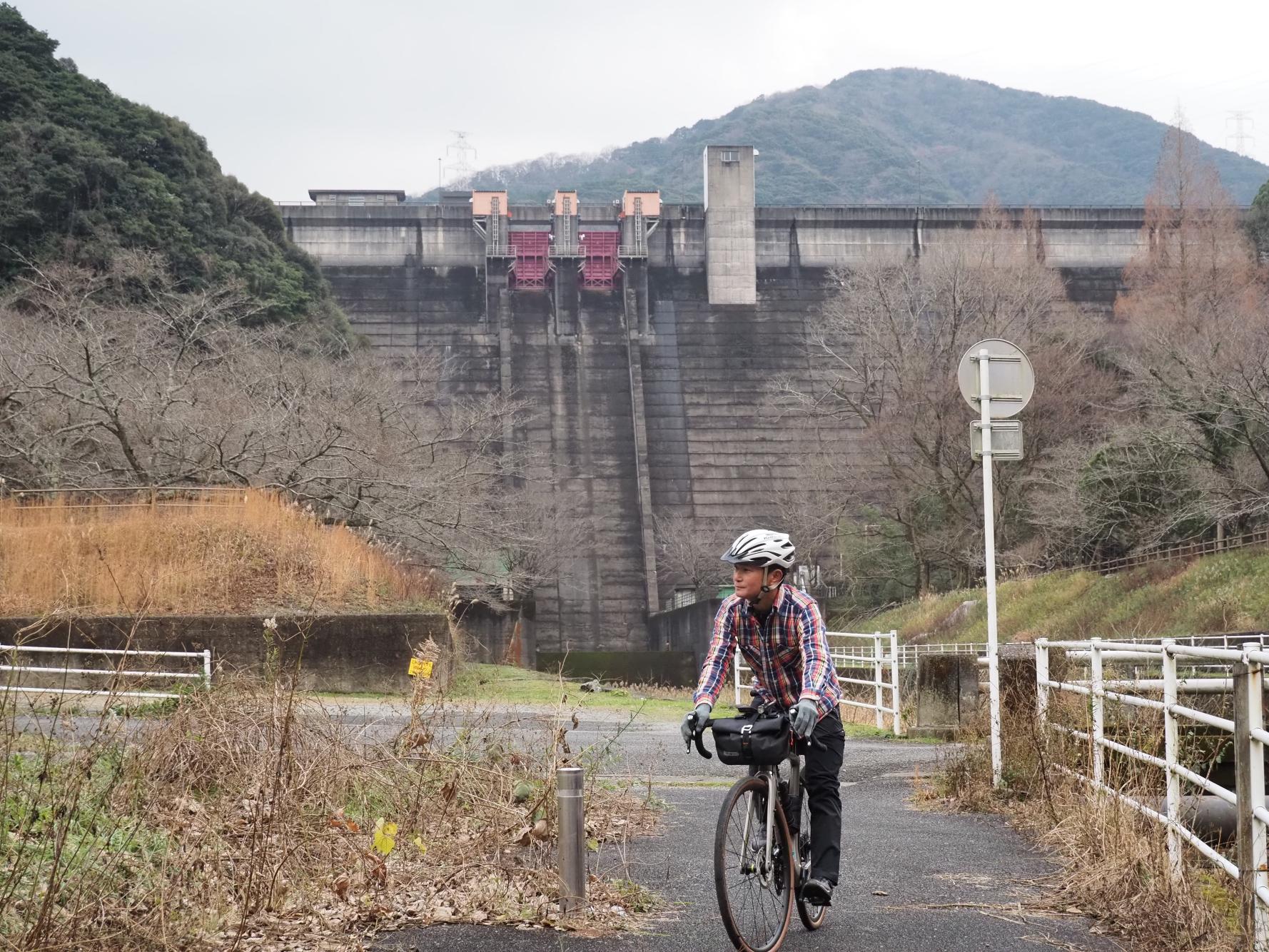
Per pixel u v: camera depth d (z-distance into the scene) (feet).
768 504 263.29
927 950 20.57
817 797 20.76
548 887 22.63
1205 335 141.49
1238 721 20.15
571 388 283.38
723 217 305.73
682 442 275.18
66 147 204.03
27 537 87.40
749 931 19.33
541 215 314.14
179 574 86.94
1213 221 231.91
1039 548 175.22
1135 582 132.87
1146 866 24.06
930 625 159.43
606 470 268.00
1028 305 191.01
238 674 30.09
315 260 263.70
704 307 303.27
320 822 25.05
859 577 201.26
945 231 315.37
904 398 181.88
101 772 26.30
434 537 127.34
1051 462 172.35
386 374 160.04
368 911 21.42
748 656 20.86
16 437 114.32
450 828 26.43
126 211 209.26
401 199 366.43
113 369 117.39
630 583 250.37
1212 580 119.34
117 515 95.45
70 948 18.38
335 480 123.85
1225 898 25.04
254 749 27.25
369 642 84.17
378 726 41.27
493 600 160.86
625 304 298.56
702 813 34.14
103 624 79.87
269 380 129.70
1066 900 24.08
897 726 59.62
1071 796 31.73
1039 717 36.24
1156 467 142.51
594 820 30.07
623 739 55.57
